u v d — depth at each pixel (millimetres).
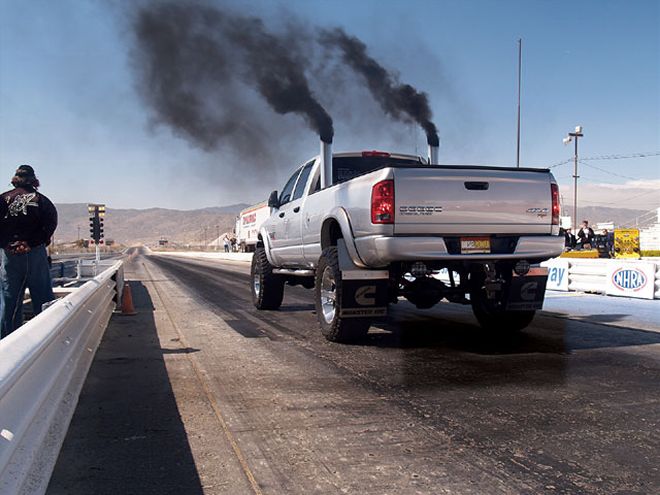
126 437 3393
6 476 1979
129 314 9367
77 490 2689
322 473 2873
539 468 2926
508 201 5789
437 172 5559
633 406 3979
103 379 4816
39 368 2811
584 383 4594
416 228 5500
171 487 2721
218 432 3479
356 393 4332
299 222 7699
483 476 2828
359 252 5832
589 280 12516
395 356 5676
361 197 5730
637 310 9352
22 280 5969
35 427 2508
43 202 5965
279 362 5441
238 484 2752
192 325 8055
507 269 6113
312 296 12133
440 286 6523
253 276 10039
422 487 2705
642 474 2854
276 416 3785
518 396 4230
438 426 3568
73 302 4246
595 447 3213
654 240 41812
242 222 54281
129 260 60250
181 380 4770
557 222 6012
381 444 3266
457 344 6297
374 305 5992
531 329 7332
